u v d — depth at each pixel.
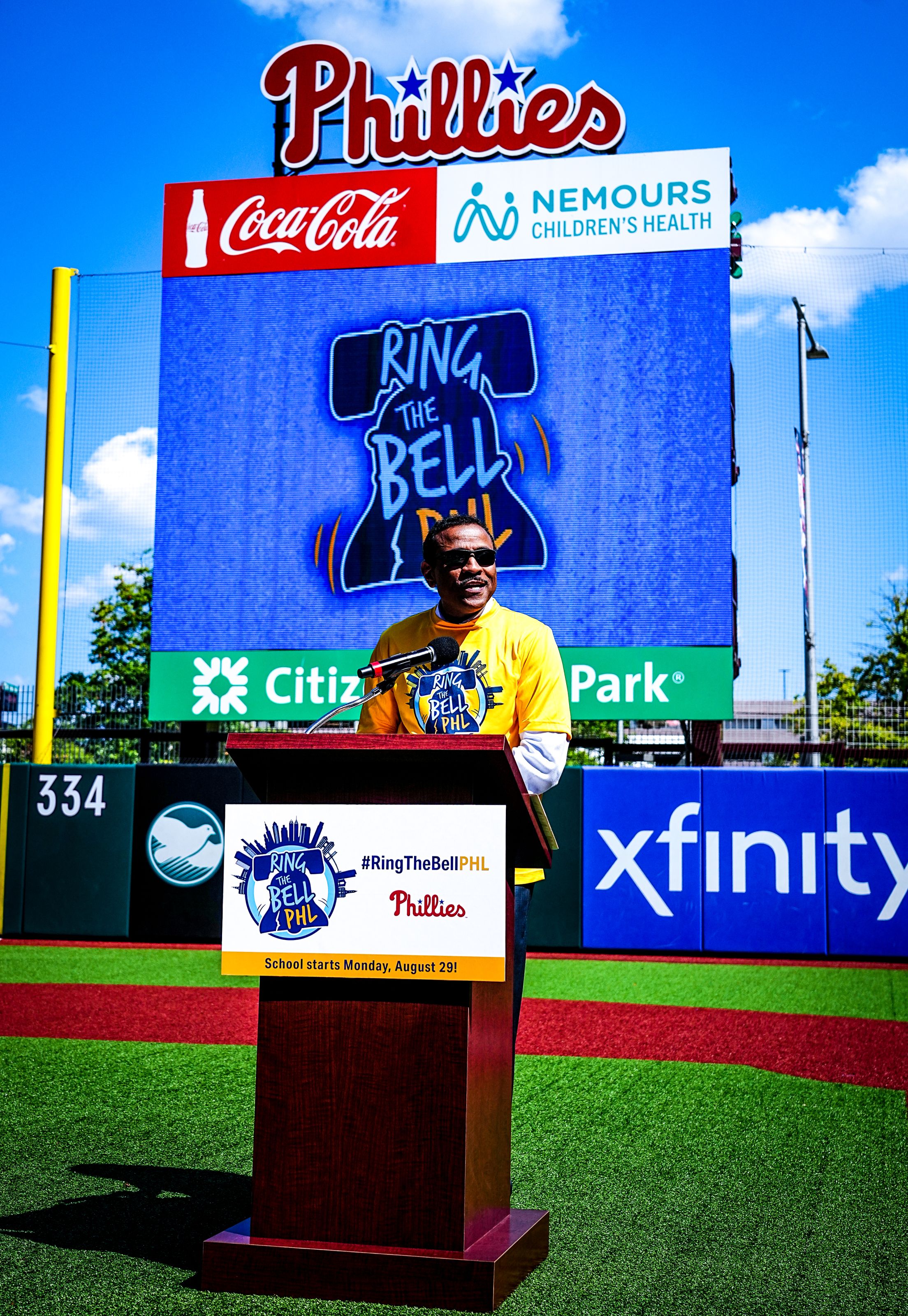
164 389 9.62
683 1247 2.50
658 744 10.60
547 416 9.07
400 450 9.27
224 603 9.36
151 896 8.57
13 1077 4.25
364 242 9.49
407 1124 2.13
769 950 7.82
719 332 8.97
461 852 2.12
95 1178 2.97
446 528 2.88
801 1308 2.16
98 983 6.74
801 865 7.84
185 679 9.35
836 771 7.86
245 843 2.20
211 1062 4.53
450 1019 2.13
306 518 9.35
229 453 9.48
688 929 7.90
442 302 9.34
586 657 8.80
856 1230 2.62
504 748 2.09
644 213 9.14
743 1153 3.27
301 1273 2.12
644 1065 4.52
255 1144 2.20
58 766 8.75
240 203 9.68
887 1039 5.07
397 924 2.13
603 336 9.09
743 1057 4.68
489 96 9.56
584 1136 3.47
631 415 8.98
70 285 10.24
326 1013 2.18
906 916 7.71
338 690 9.17
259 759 2.23
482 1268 2.06
